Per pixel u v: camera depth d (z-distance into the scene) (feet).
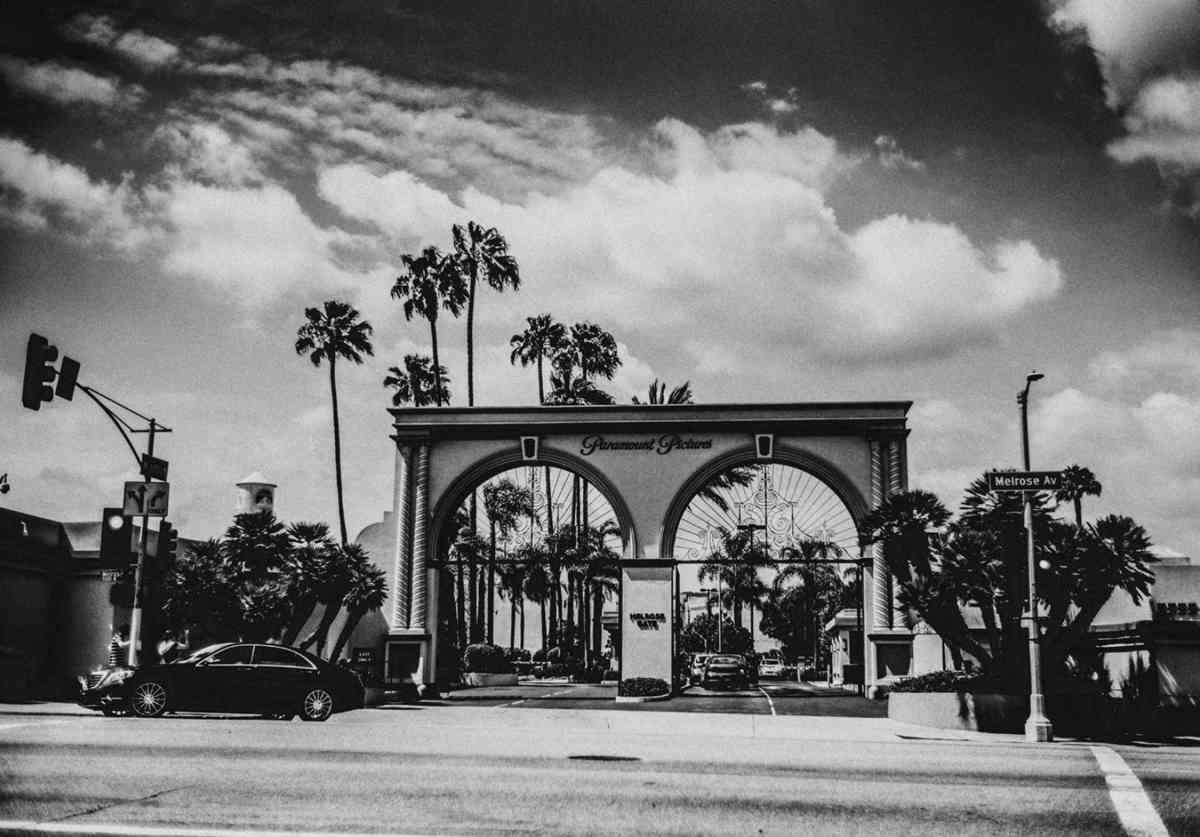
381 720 78.79
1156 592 101.60
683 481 119.14
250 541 107.55
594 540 223.71
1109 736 81.97
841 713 99.19
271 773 42.11
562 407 121.29
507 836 31.73
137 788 37.99
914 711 86.94
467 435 122.52
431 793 38.40
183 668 71.92
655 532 118.32
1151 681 98.02
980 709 82.53
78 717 72.64
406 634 118.62
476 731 67.21
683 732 76.48
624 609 117.19
